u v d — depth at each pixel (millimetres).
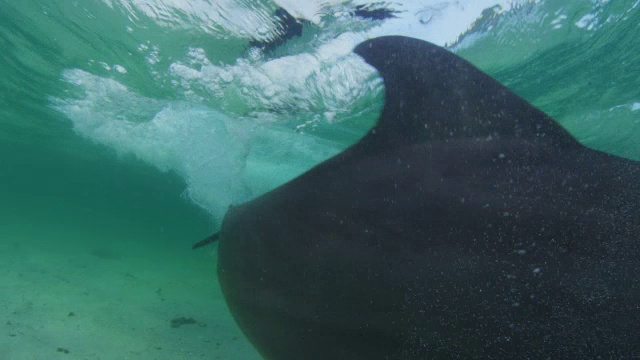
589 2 6207
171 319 10375
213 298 14164
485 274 1615
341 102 9992
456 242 1692
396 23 6492
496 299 1567
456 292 1604
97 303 10641
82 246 23938
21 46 11195
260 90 9883
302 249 1825
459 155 1871
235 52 8133
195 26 7496
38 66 12492
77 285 12406
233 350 8727
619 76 8539
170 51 8664
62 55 10836
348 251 1764
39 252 18219
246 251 1947
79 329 8297
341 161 1941
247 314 1988
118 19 7906
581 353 1445
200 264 24266
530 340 1490
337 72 8461
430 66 1989
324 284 1764
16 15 9195
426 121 1938
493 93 1940
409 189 1827
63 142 29422
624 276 1561
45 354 6715
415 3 6043
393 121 1953
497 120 1910
